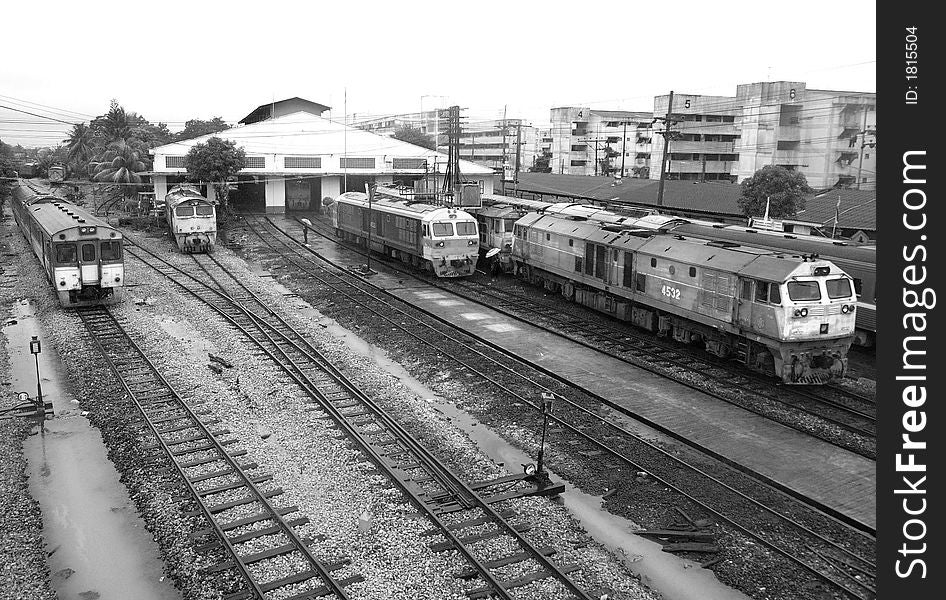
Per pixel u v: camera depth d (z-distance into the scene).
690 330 23.36
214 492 13.67
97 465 15.02
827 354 19.38
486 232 38.50
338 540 12.09
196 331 25.14
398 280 35.31
